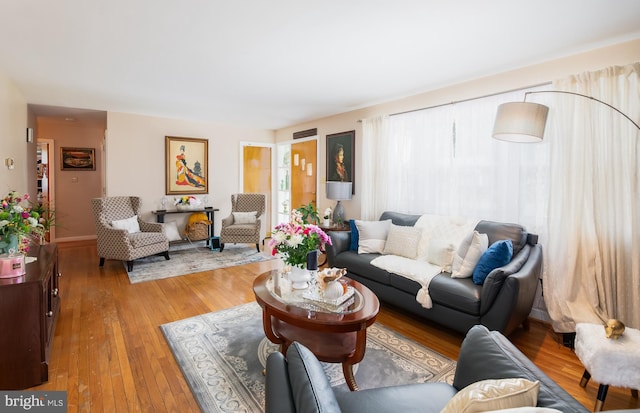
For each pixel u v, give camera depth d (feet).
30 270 7.16
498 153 10.46
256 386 6.44
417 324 9.50
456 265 9.12
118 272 14.03
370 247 11.63
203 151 19.76
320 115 17.46
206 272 14.20
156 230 16.24
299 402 2.90
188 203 18.69
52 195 20.35
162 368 7.02
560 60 9.25
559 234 8.91
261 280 8.32
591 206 8.37
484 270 8.25
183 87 12.46
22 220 7.16
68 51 9.09
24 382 6.30
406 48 8.75
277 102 14.65
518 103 7.46
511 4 6.55
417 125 12.89
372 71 10.55
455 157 11.64
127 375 6.75
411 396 4.15
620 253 8.00
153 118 18.06
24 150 14.16
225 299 11.10
